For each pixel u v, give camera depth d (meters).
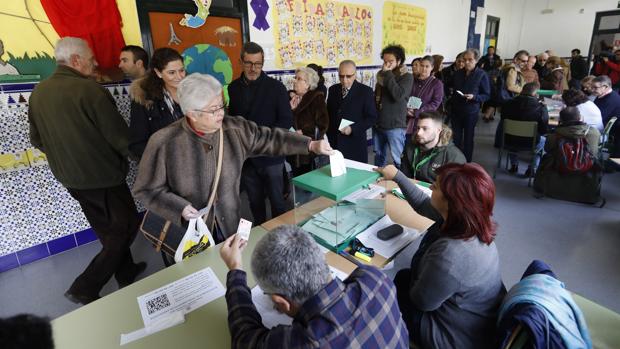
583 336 0.88
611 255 2.28
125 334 0.95
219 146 1.41
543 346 0.80
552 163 3.09
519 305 0.89
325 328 0.65
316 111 2.75
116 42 2.45
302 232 0.74
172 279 1.18
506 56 9.88
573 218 2.80
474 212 0.99
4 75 2.11
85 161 1.76
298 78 2.78
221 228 1.50
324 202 1.43
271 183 2.29
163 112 1.79
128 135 1.81
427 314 1.18
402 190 1.55
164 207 1.31
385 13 4.84
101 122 1.73
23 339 0.55
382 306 0.73
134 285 1.16
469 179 1.00
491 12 8.23
